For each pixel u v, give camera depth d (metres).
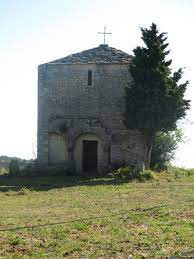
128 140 34.09
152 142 32.50
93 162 34.56
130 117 31.88
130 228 14.02
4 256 11.04
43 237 12.97
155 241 12.27
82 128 34.53
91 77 35.00
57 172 33.47
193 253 10.95
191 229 13.76
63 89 35.34
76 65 35.16
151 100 31.23
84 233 13.41
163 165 35.00
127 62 34.38
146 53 31.81
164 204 18.83
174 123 31.70
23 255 11.16
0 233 13.49
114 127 34.41
